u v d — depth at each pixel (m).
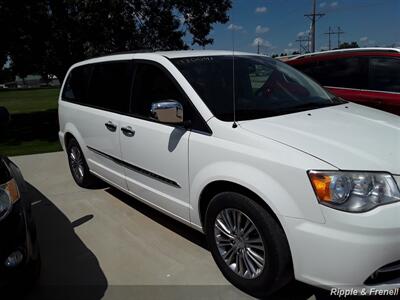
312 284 2.36
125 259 3.39
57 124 12.74
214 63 3.53
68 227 4.11
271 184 2.44
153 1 12.85
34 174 6.34
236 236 2.79
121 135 3.85
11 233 2.50
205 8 13.37
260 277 2.63
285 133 2.64
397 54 5.31
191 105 3.08
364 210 2.19
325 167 2.29
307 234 2.29
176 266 3.23
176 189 3.24
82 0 10.65
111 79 4.21
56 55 11.61
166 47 13.64
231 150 2.69
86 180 5.16
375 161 2.34
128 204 4.65
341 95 5.78
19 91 46.53
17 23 10.42
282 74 3.83
